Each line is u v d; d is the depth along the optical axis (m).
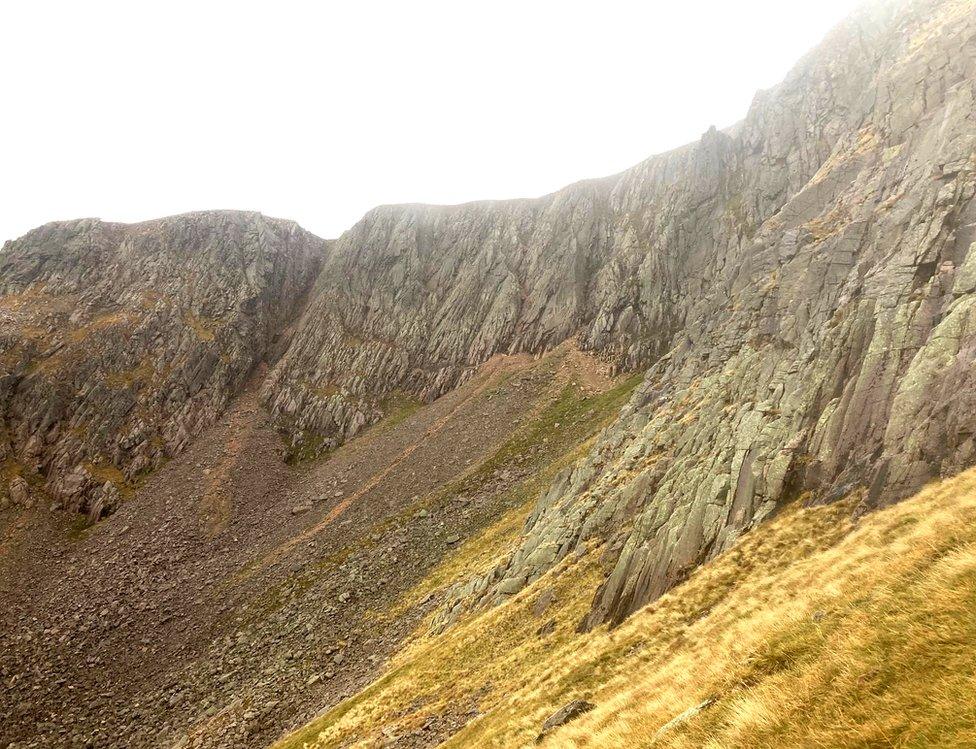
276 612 70.00
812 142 108.56
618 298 127.06
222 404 134.50
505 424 105.00
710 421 41.16
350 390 139.75
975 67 45.72
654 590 29.72
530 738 20.17
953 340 24.97
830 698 9.23
